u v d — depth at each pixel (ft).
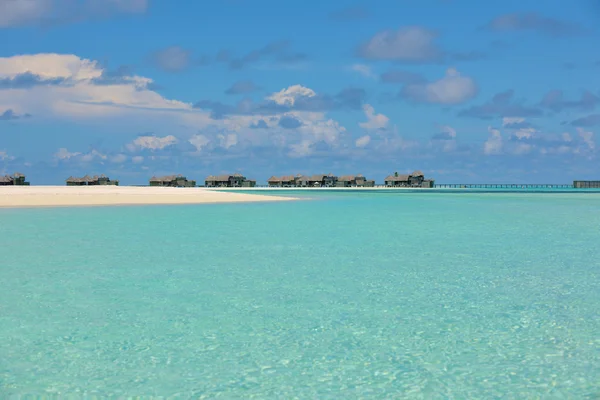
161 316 39.81
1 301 44.06
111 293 47.14
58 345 33.24
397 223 123.85
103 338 34.65
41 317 39.34
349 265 62.39
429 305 43.42
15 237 88.53
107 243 81.41
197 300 44.83
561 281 53.11
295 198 296.51
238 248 76.69
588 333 35.99
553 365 30.22
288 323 38.17
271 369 29.66
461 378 28.48
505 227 114.11
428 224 121.49
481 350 32.68
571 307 42.80
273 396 26.30
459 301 44.83
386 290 48.91
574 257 69.21
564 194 441.68
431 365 30.27
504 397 26.17
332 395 26.43
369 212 169.07
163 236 91.25
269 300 44.91
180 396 26.25
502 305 43.47
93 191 334.24
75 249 74.54
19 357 31.22
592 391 26.84
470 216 151.33
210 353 32.07
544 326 37.58
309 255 70.13
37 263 62.59
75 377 28.43
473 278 54.65
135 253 71.00
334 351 32.53
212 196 281.74
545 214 162.50
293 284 51.34
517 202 262.88
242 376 28.68
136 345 33.35
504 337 35.14
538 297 46.21
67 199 222.48
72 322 38.17
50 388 27.07
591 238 92.12
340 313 40.91
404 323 38.27
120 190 368.48
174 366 29.99
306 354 31.96
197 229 104.32
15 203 193.88
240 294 47.06
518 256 70.18
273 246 79.20
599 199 309.83
